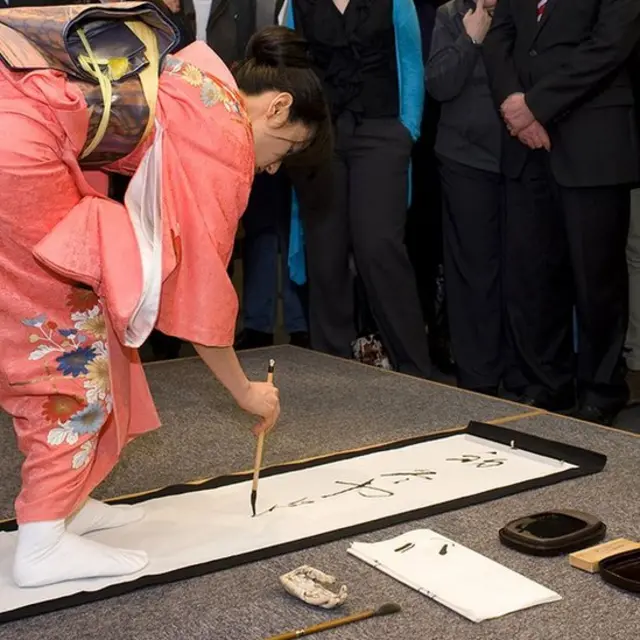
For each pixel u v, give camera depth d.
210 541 1.83
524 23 3.17
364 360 3.79
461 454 2.32
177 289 1.63
